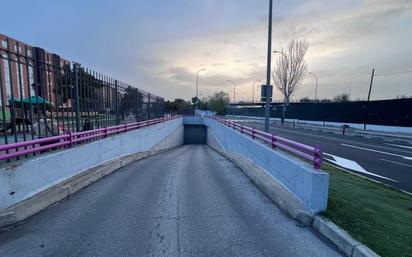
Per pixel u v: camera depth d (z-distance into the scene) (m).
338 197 5.28
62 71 6.86
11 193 4.40
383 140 20.08
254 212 4.88
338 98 61.09
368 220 4.17
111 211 4.77
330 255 3.44
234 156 12.20
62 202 5.20
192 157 14.14
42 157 5.25
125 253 3.37
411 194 6.80
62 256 3.28
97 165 8.11
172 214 4.69
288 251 3.52
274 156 6.91
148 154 14.38
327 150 15.00
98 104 9.35
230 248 3.56
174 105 70.81
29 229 4.00
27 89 5.48
